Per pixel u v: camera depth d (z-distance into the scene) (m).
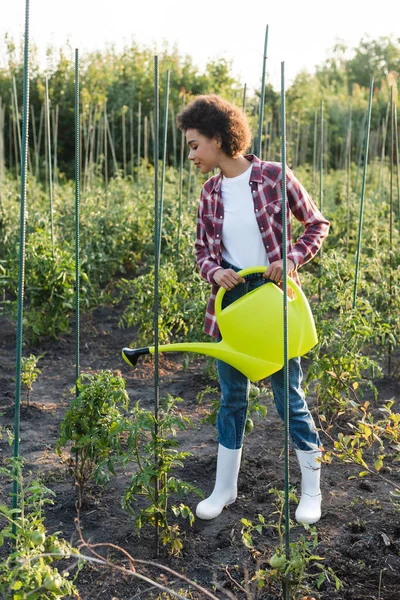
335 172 18.17
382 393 5.08
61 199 10.88
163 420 2.86
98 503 3.38
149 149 17.30
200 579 2.80
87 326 6.65
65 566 2.86
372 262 6.19
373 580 2.77
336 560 2.88
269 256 2.98
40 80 18.23
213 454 3.98
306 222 3.01
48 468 3.78
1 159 10.72
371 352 5.93
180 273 6.54
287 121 17.27
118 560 2.90
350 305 4.75
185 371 5.57
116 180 12.20
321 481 3.63
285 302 2.39
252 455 3.95
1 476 3.68
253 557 2.80
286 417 2.40
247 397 3.20
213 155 2.93
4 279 7.12
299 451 3.15
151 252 8.31
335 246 8.27
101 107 15.20
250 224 2.97
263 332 2.82
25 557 2.28
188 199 9.06
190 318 5.62
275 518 3.25
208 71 18.17
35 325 6.03
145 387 5.21
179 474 3.73
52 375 5.48
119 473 3.72
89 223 8.16
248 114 14.34
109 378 3.13
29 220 8.28
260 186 2.94
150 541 3.06
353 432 4.31
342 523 3.21
